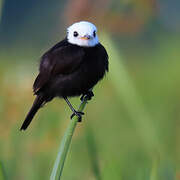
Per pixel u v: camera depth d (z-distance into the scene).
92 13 13.39
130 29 13.30
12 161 10.77
